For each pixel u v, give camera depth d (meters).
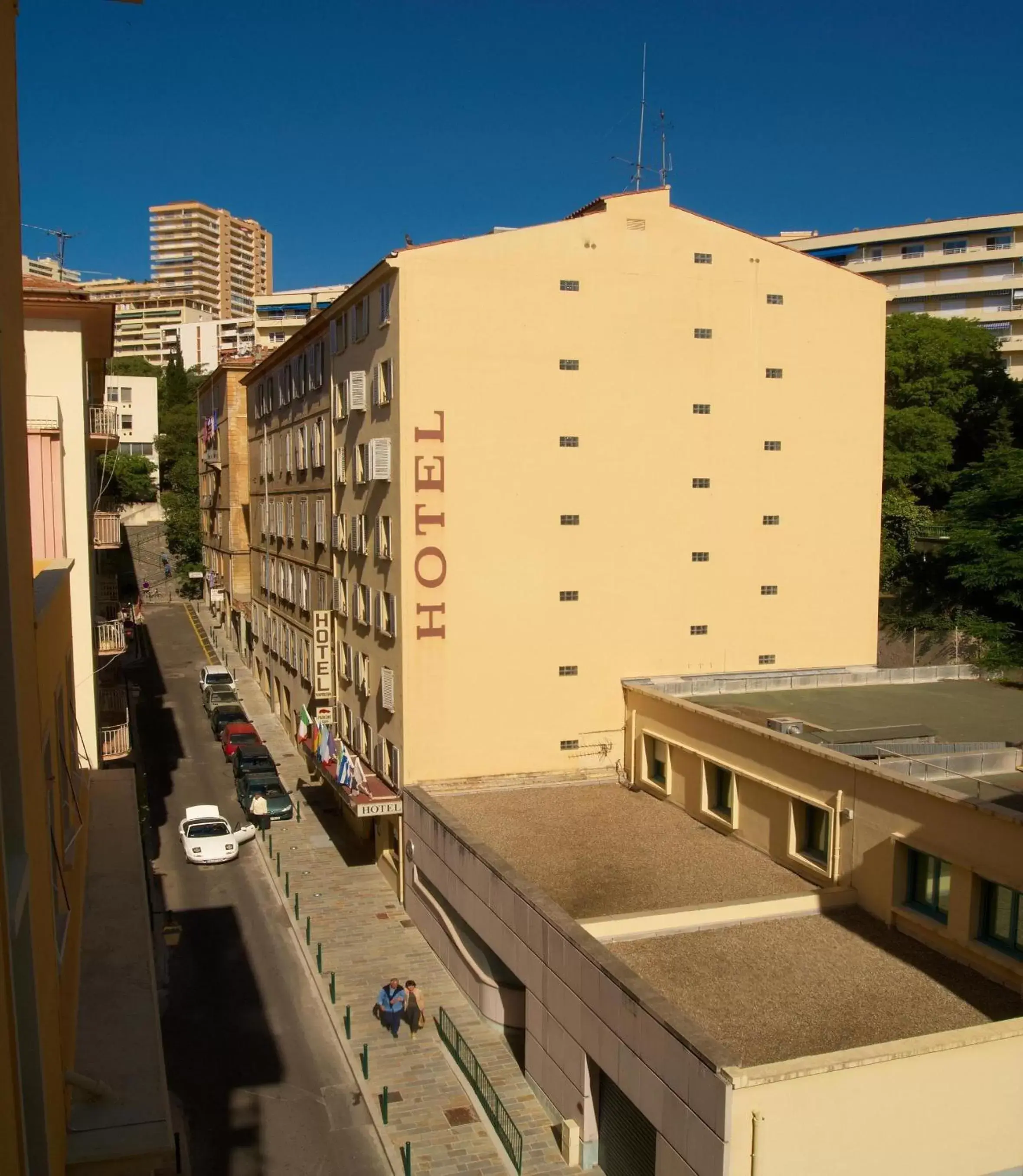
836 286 34.66
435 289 29.77
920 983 18.31
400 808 30.92
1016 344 94.12
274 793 39.44
